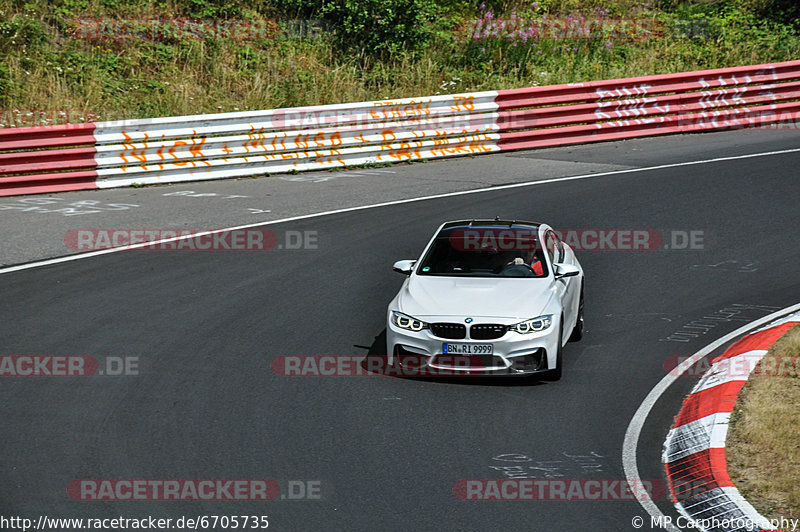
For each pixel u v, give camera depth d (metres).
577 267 25.06
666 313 26.45
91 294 27.53
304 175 46.19
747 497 15.41
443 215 37.25
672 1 81.56
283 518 15.02
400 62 64.31
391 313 22.16
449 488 16.16
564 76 64.62
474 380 21.80
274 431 18.50
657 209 37.78
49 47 58.25
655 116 54.22
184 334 24.30
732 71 55.16
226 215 37.50
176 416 19.14
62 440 17.81
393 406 19.98
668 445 18.06
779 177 42.66
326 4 66.56
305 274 29.88
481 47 66.06
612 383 21.47
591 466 17.14
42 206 38.69
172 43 61.84
